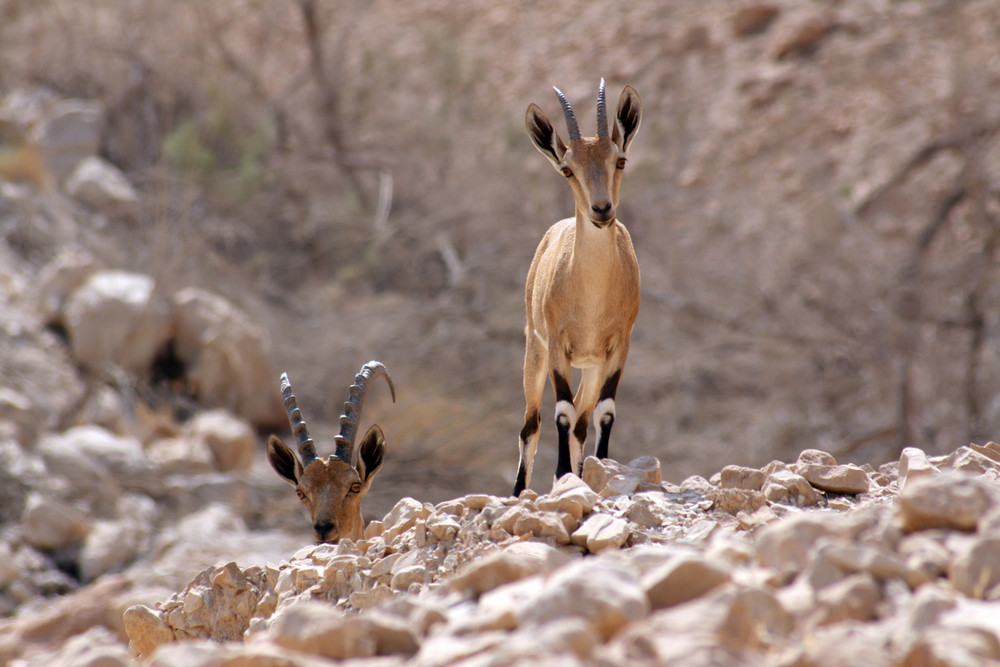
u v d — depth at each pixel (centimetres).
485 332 6800
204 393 6200
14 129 7625
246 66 9494
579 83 9444
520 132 8231
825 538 1248
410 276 7856
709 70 9381
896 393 5781
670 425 6278
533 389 2430
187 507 5231
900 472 1866
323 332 7169
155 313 6272
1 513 4791
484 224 7856
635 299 2341
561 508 1741
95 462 5197
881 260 6569
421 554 1738
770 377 6450
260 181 8056
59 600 4228
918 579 1123
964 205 6962
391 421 6209
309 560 1961
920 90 8088
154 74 8869
